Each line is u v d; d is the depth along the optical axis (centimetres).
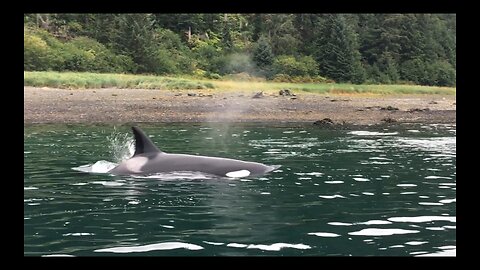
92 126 2700
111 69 4403
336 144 2152
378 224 943
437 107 4012
